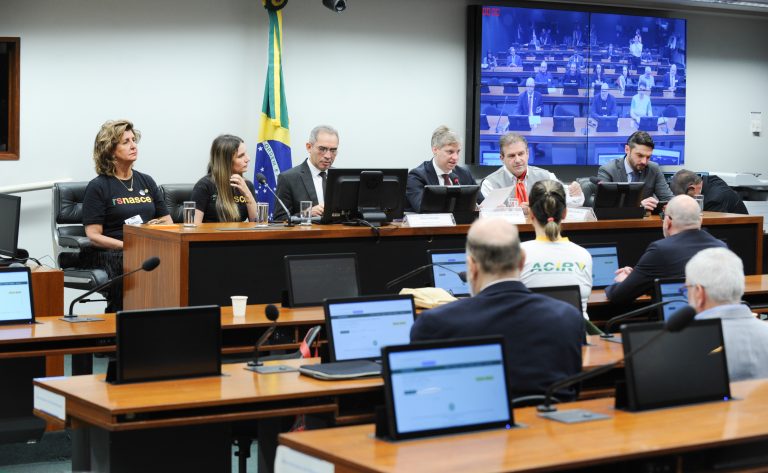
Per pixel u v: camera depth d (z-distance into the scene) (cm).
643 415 271
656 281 425
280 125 777
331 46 838
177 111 785
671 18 966
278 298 503
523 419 269
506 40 891
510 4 897
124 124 622
